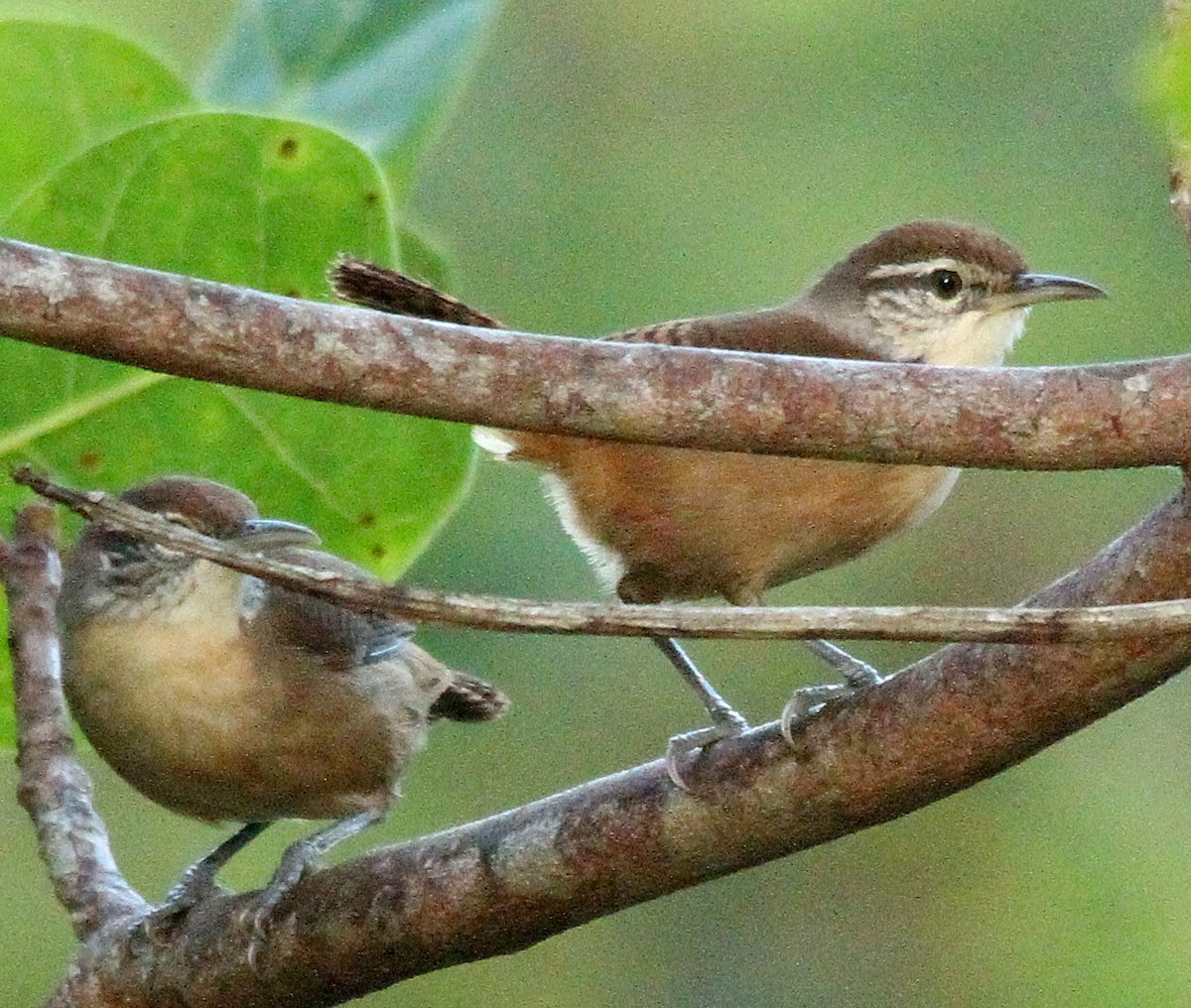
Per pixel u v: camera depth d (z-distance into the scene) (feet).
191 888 31.32
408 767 34.24
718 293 44.73
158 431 24.30
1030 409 19.48
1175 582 20.53
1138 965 43.75
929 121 45.55
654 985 46.96
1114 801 45.52
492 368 19.03
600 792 23.22
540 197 44.73
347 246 22.07
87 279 18.10
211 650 30.53
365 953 24.04
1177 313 44.60
